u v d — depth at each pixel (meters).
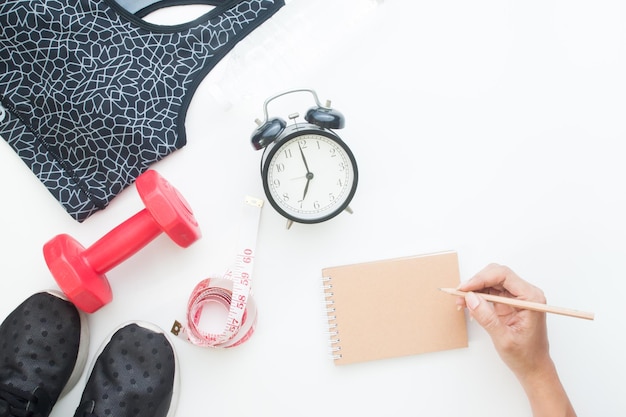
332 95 1.16
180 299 1.14
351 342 1.13
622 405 1.17
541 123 1.18
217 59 1.14
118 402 1.09
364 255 1.16
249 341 1.14
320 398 1.15
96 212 1.14
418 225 1.16
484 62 1.18
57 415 1.14
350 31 1.17
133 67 1.12
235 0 1.14
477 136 1.17
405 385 1.16
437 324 1.13
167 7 1.14
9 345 1.09
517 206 1.17
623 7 1.18
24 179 1.12
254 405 1.14
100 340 1.15
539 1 1.18
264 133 0.98
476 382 1.16
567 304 1.17
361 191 1.16
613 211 1.18
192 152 1.15
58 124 1.11
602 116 1.18
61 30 1.09
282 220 1.15
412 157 1.17
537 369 1.04
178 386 1.13
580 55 1.17
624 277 1.18
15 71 1.09
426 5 1.17
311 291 1.15
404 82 1.17
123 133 1.11
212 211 1.14
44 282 1.13
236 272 1.10
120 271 1.14
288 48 1.17
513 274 1.05
